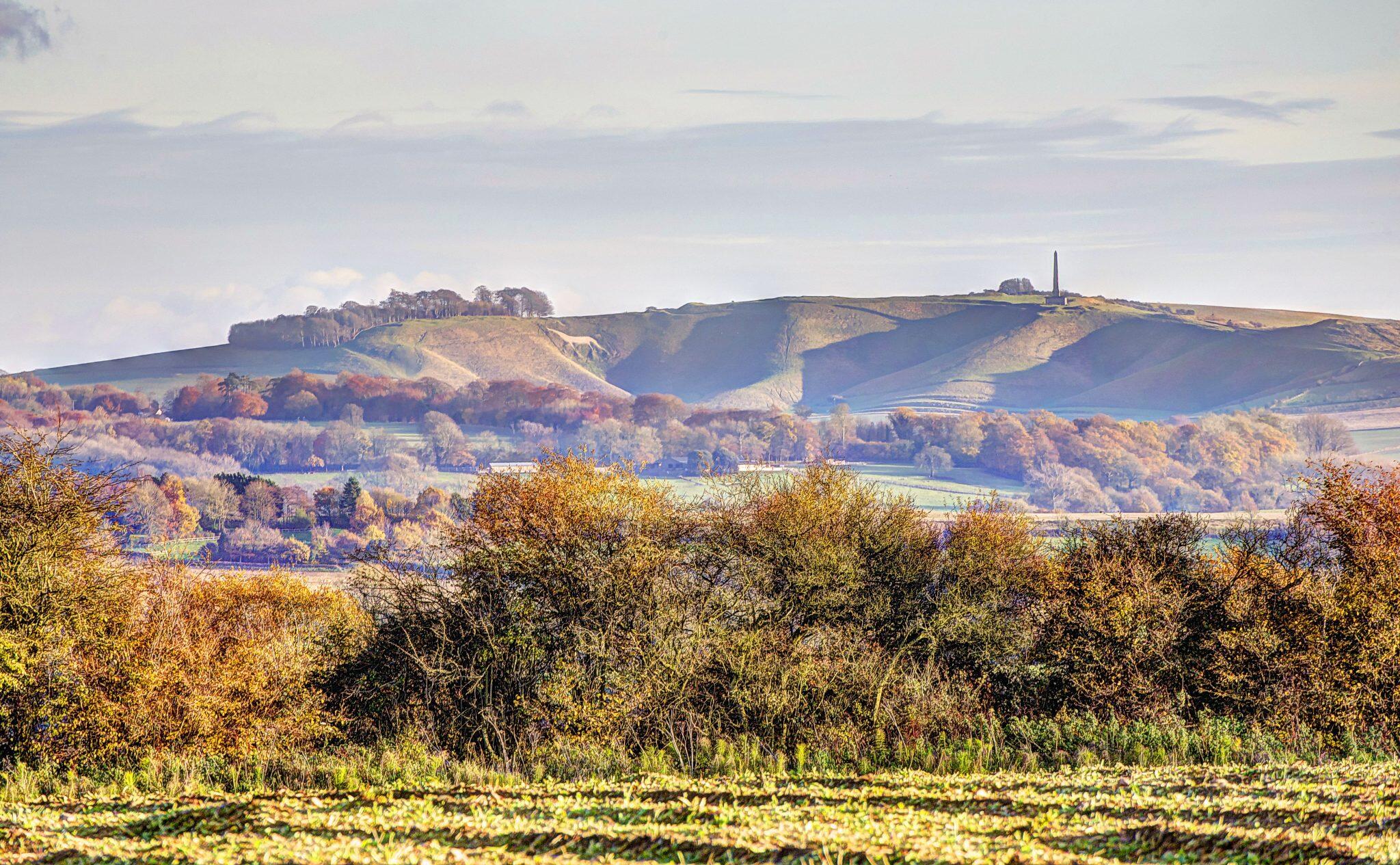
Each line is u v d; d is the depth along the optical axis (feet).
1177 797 186.60
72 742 275.59
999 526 361.30
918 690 289.53
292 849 158.71
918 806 189.88
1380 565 298.35
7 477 291.38
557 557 302.45
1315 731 278.05
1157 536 338.13
